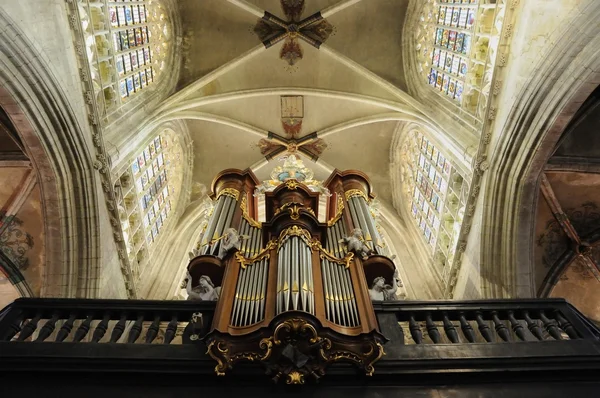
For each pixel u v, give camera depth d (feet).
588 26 33.68
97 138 43.50
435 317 26.71
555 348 23.77
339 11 66.69
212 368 22.57
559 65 36.17
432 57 61.62
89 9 45.11
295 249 29.30
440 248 56.08
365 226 37.63
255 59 68.49
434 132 55.62
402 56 65.72
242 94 68.18
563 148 44.50
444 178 56.34
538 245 48.70
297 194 39.34
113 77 50.21
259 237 34.91
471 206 45.60
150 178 60.44
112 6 51.29
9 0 33.06
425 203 62.80
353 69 67.26
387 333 24.95
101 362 22.68
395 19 66.54
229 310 24.54
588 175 45.57
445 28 58.70
